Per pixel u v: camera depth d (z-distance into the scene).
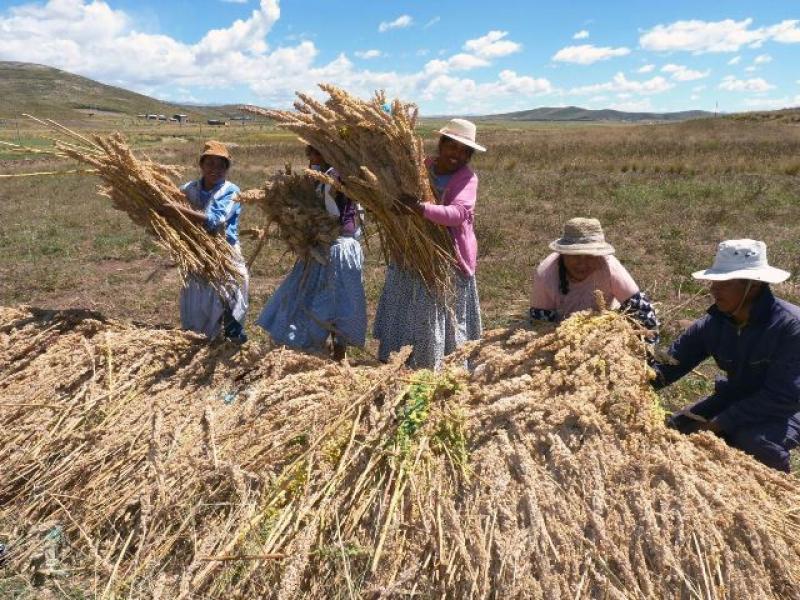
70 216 15.07
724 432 3.55
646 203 14.91
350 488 2.88
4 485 3.37
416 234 3.84
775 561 2.40
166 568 2.85
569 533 2.54
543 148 31.23
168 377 3.88
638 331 3.29
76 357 4.02
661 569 2.42
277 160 30.66
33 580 2.92
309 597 2.60
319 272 4.35
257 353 3.88
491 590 2.48
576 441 2.81
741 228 11.96
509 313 7.52
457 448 2.94
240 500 2.93
